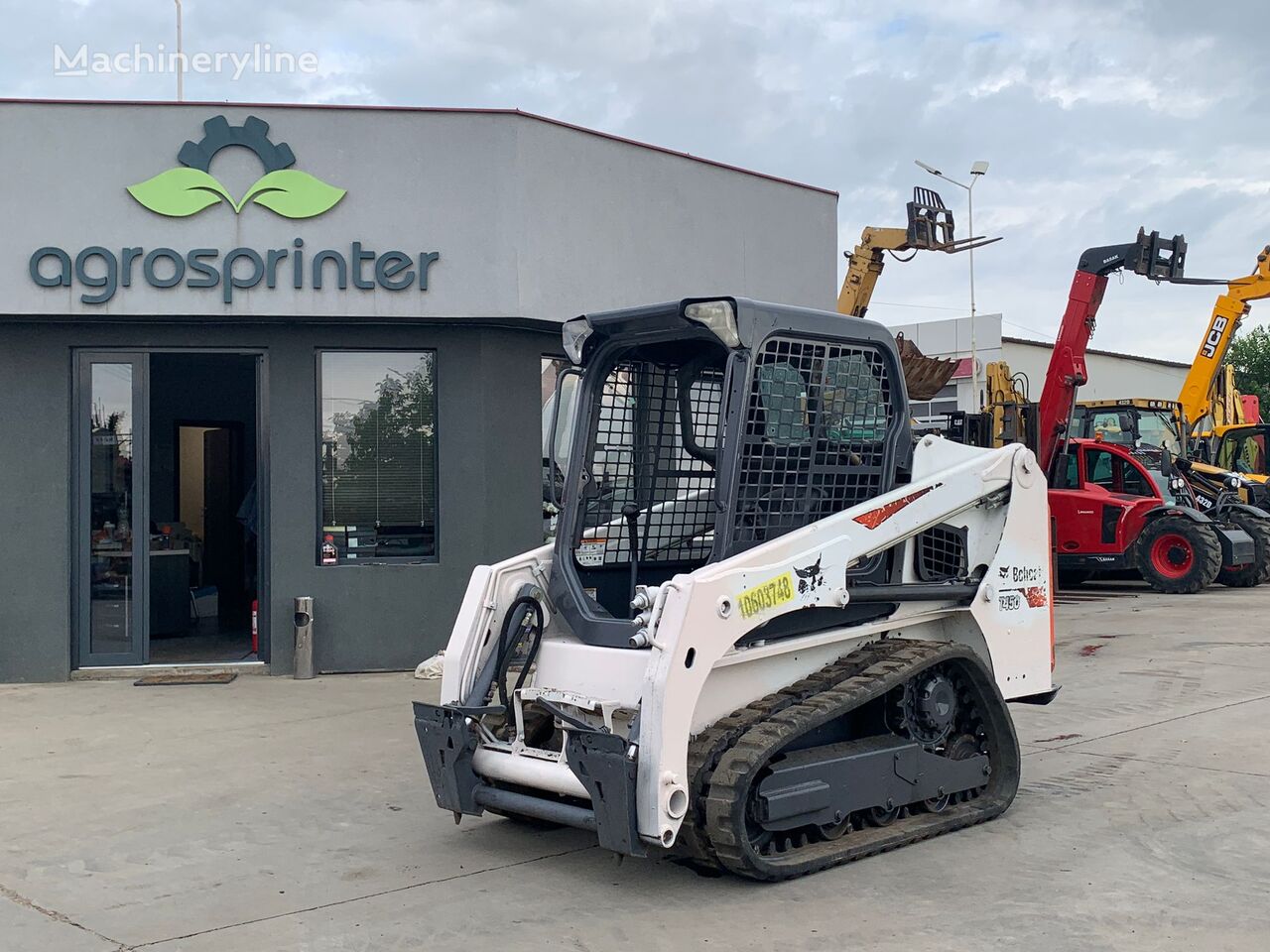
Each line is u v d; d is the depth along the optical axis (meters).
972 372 36.59
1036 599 6.37
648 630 4.81
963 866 5.26
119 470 10.32
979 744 6.21
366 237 10.18
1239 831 5.77
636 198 11.20
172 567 12.33
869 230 17.12
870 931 4.49
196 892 5.02
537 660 5.50
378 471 10.52
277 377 10.33
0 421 10.05
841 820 5.26
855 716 5.77
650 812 4.63
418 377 10.58
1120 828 5.82
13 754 7.54
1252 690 9.54
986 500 6.16
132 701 9.23
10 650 10.02
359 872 5.28
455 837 5.79
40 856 5.53
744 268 12.08
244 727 8.29
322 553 10.41
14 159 9.81
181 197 9.95
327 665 10.33
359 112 10.16
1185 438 20.20
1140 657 11.27
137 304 9.92
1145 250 17.17
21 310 9.81
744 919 4.63
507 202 10.29
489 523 10.48
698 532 6.19
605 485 5.90
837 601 5.33
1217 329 20.95
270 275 10.02
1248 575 18.33
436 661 10.16
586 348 5.82
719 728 5.03
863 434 5.78
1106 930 4.48
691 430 6.12
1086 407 20.17
